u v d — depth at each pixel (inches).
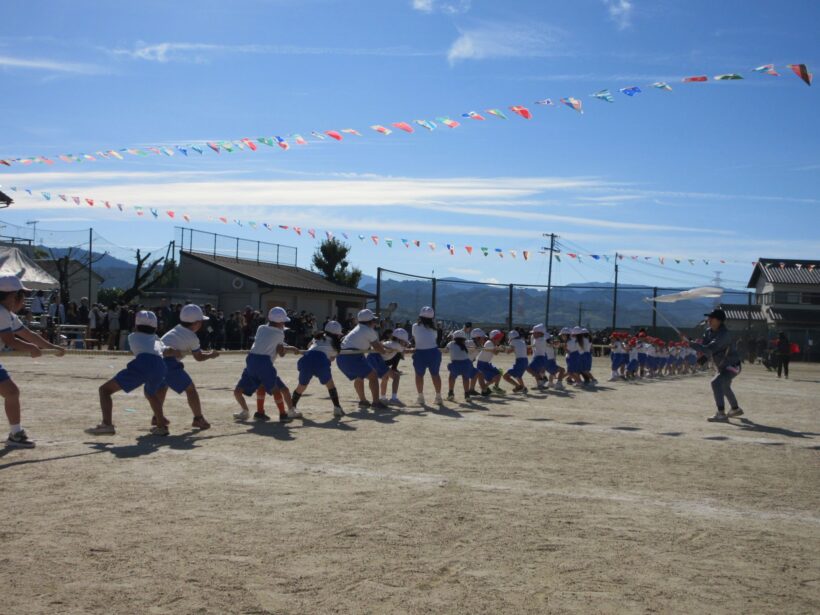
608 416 570.9
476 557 214.2
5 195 1364.4
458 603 180.4
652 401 722.8
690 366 1422.2
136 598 178.9
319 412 528.1
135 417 467.2
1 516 243.0
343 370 559.2
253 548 216.4
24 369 804.6
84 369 812.6
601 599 185.2
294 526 238.7
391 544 223.3
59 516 244.1
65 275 1652.3
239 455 355.3
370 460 352.8
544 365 827.4
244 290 1694.1
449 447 397.1
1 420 438.6
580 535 238.7
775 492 314.3
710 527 254.1
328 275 2426.2
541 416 554.9
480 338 719.1
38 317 1159.0
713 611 179.8
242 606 175.5
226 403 558.3
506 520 253.3
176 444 380.5
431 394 706.8
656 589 193.0
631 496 296.2
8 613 169.2
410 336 1454.2
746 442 455.5
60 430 410.0
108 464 325.4
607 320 2300.7
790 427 540.1
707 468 363.3
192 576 193.5
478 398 683.4
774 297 2379.4
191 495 274.7
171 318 1256.8
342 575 196.9
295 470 324.2
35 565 199.3
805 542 240.1
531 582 195.6
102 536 224.2
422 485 301.6
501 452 386.9
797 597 190.5
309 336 1475.1
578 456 383.2
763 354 1930.4
